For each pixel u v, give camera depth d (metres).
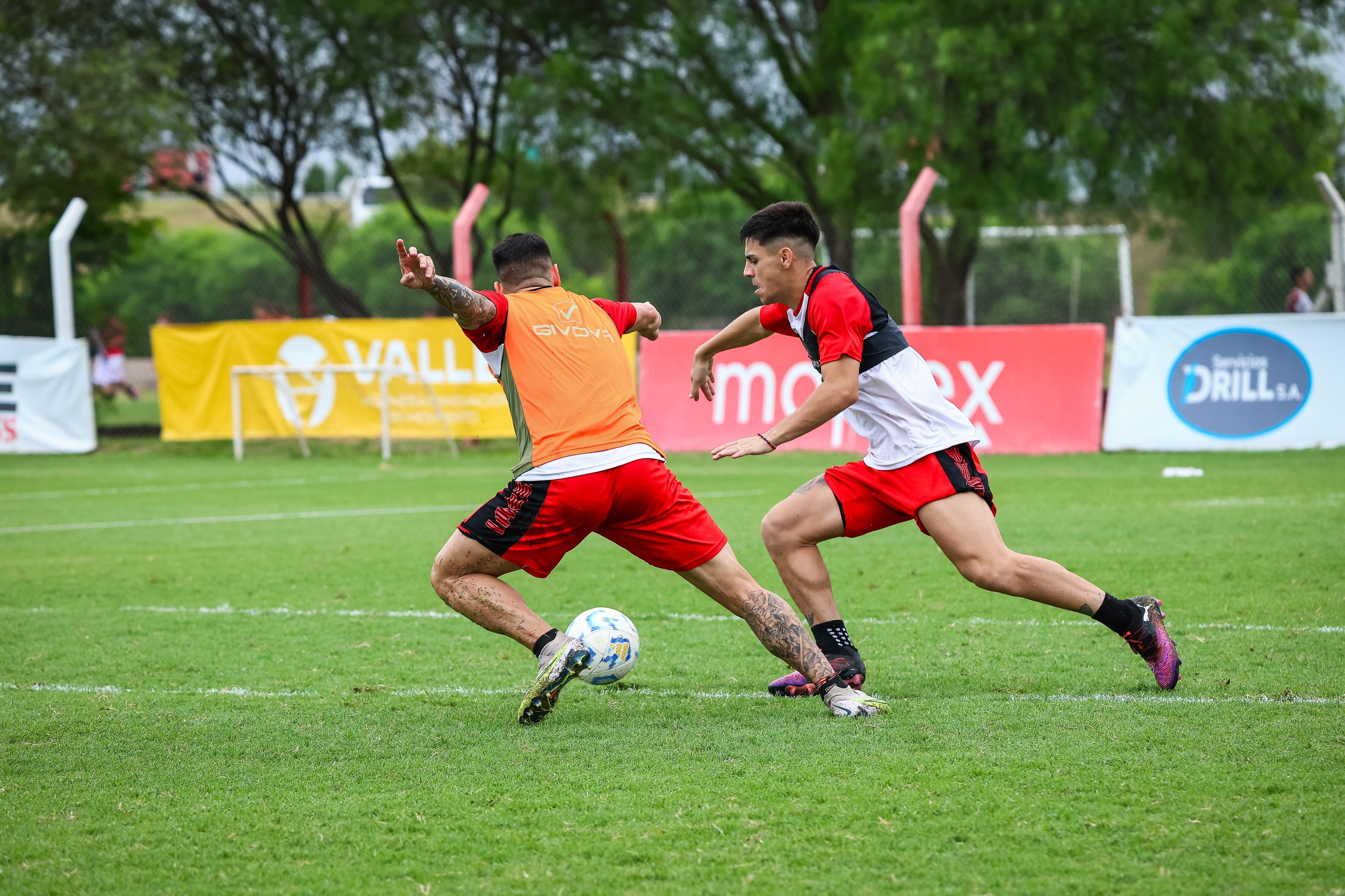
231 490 41.41
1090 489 35.59
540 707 12.99
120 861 9.41
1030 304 84.88
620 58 71.38
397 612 20.36
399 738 12.74
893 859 9.13
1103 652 16.33
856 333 13.22
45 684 15.45
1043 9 58.22
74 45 66.31
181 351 55.81
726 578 13.47
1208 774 10.84
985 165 61.66
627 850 9.42
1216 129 61.12
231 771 11.66
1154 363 46.47
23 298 62.81
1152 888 8.52
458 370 52.97
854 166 61.97
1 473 48.34
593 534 29.39
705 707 13.95
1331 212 49.03
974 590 21.30
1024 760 11.39
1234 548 24.33
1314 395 44.84
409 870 9.14
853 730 12.70
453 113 72.94
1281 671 14.86
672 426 50.81
